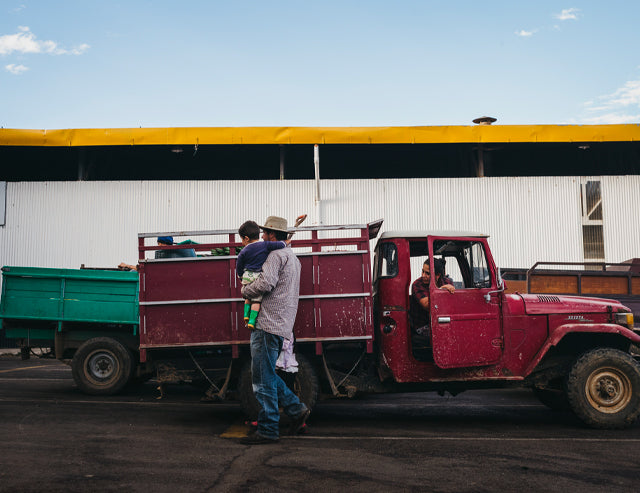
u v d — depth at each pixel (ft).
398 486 11.78
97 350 25.21
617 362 18.48
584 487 11.85
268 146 56.24
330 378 19.47
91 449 14.55
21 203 50.70
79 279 26.53
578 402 18.30
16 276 26.61
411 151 60.85
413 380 18.90
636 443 16.15
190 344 19.34
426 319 19.75
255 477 12.29
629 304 29.27
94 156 58.23
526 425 19.13
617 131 50.21
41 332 27.04
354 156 63.26
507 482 12.14
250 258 16.12
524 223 51.03
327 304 19.17
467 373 18.92
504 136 50.03
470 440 16.39
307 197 51.31
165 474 12.42
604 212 51.24
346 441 16.08
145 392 26.73
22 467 12.71
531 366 18.75
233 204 51.19
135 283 26.37
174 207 51.11
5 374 33.37
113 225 50.83
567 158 66.13
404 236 19.48
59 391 26.07
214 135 50.08
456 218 51.13
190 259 19.53
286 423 18.57
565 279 29.76
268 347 15.78
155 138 49.96
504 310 19.10
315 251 19.39
